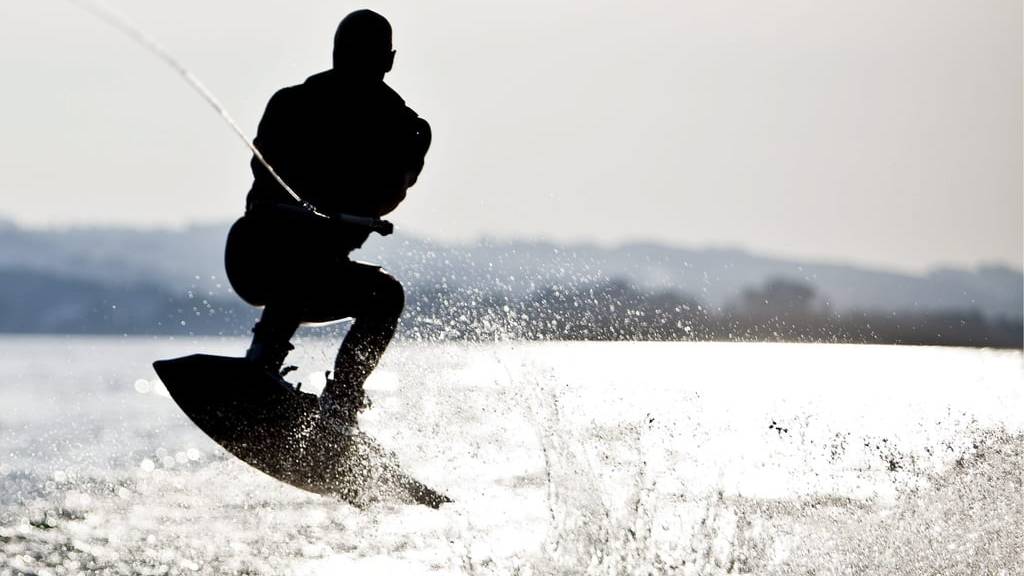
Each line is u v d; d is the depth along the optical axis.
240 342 197.75
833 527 20.59
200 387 23.92
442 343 26.50
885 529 20.45
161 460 32.34
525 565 18.83
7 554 19.08
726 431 27.34
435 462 25.16
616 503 21.12
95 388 74.81
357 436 24.02
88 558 19.06
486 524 21.80
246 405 23.98
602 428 25.47
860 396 34.53
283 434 24.12
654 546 19.41
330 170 23.42
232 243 23.80
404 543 20.59
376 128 23.69
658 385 30.62
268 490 26.81
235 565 18.81
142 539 20.73
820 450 26.52
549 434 25.08
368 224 23.05
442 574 18.22
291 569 18.52
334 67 23.86
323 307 24.11
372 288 24.27
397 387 26.02
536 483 25.11
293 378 27.47
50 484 27.30
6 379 87.88
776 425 28.75
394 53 24.09
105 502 24.70
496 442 25.83
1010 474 24.80
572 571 18.55
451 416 25.84
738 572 18.19
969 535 20.20
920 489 23.31
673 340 30.34
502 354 26.77
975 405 34.41
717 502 21.66
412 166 24.22
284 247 23.53
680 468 23.59
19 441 37.72
